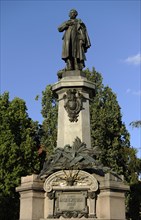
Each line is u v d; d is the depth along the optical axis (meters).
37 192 14.60
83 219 13.89
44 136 38.12
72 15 18.28
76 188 14.31
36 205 14.42
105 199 14.12
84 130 16.31
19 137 35.19
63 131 16.34
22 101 36.84
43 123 38.44
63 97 16.72
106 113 36.56
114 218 13.91
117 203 14.19
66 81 16.78
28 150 34.28
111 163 35.12
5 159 32.84
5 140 33.53
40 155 37.84
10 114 35.12
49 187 14.51
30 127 37.22
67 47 17.47
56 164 14.77
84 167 14.62
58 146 16.25
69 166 14.57
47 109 38.84
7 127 34.31
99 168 14.64
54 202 14.44
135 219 36.91
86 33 18.02
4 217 31.69
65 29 18.09
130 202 36.75
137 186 35.94
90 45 17.92
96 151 15.36
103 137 35.75
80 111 16.52
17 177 32.31
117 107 37.28
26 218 14.34
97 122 36.16
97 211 14.20
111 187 14.12
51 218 14.17
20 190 14.91
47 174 14.82
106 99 37.81
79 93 16.62
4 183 31.92
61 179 14.57
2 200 31.41
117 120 37.06
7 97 36.78
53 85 17.23
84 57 17.61
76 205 14.23
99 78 38.47
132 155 35.81
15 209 32.06
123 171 36.12
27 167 33.81
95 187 14.27
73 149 15.27
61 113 16.72
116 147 35.81
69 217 14.10
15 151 33.16
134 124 20.72
